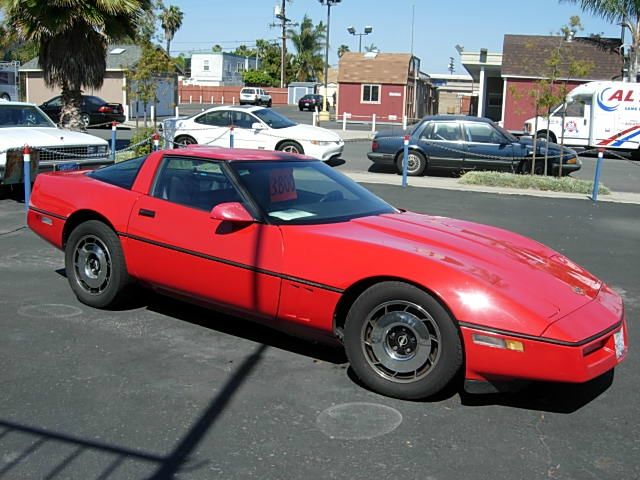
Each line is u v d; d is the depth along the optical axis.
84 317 5.39
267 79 77.56
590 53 34.03
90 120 29.39
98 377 4.26
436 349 3.88
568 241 9.03
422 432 3.65
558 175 15.74
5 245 7.75
